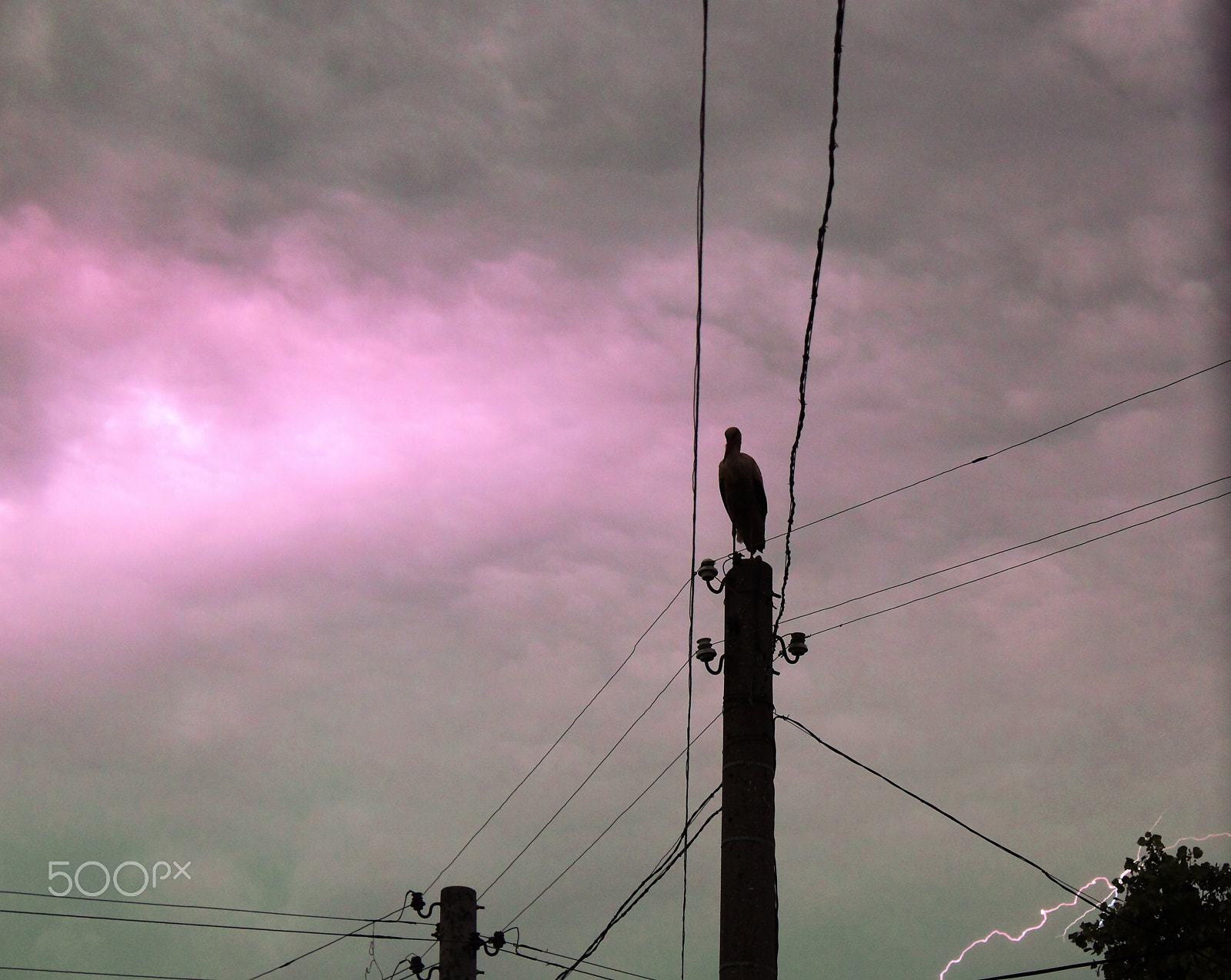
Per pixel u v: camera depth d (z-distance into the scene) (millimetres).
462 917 21297
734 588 13617
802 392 13148
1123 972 21125
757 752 12680
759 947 11773
